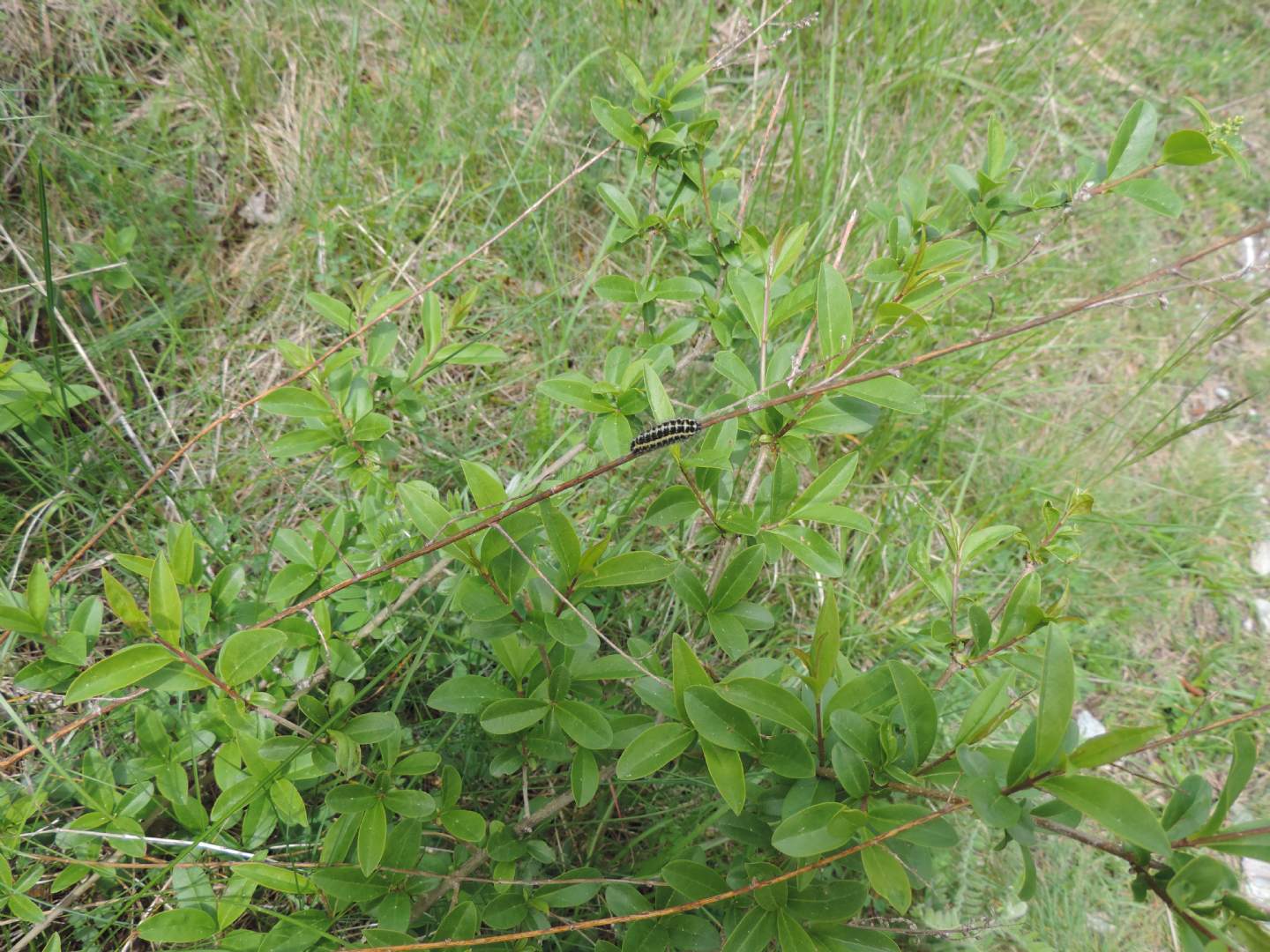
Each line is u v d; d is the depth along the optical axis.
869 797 0.35
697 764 0.45
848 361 0.40
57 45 0.71
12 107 0.66
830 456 0.73
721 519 0.42
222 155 0.75
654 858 0.50
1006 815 0.30
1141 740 0.27
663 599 0.60
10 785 0.46
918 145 0.85
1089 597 0.72
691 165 0.52
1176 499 0.77
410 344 0.69
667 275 0.75
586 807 0.52
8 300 0.62
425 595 0.53
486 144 0.78
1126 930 0.57
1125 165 0.48
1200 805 0.31
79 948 0.46
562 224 0.77
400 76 0.80
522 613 0.38
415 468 0.64
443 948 0.39
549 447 0.66
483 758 0.51
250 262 0.72
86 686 0.35
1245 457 0.81
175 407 0.65
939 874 0.55
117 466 0.57
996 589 0.70
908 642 0.65
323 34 0.78
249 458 0.62
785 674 0.42
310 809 0.49
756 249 0.50
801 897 0.37
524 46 0.82
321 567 0.48
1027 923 0.55
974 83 0.88
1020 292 0.82
